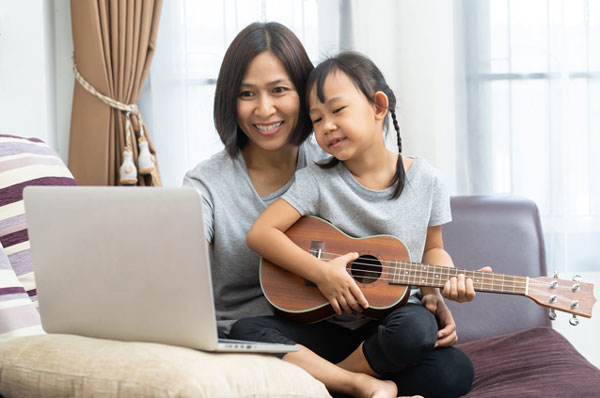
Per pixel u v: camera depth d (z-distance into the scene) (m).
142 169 2.74
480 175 2.89
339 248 1.48
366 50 2.85
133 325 1.04
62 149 2.91
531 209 2.00
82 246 1.04
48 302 1.11
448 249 1.93
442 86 2.87
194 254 0.96
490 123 2.88
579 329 2.84
